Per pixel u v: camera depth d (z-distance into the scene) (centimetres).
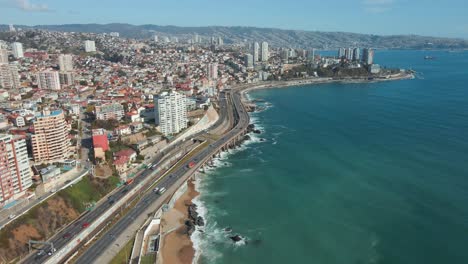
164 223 15625
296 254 13650
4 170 14038
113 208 16062
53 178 16138
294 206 17112
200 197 18275
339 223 15562
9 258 12225
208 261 13300
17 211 13975
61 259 12762
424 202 16888
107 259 12631
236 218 16200
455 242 13912
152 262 12662
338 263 13100
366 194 17975
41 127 18112
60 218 14638
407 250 13600
